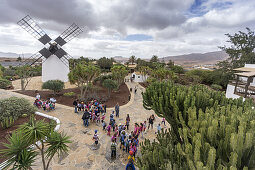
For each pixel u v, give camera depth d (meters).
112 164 7.10
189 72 43.41
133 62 89.31
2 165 6.05
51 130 5.06
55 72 28.52
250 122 3.21
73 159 7.30
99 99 19.25
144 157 4.02
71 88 25.44
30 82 28.66
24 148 4.50
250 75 10.82
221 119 3.27
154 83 6.58
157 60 83.75
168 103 5.09
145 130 11.23
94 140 9.16
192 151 3.07
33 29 26.20
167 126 12.34
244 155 2.63
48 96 19.00
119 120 12.92
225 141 2.83
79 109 14.58
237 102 4.99
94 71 17.89
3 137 8.02
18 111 10.14
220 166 2.39
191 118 3.81
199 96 4.91
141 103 19.44
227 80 30.75
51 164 6.85
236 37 29.62
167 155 3.80
